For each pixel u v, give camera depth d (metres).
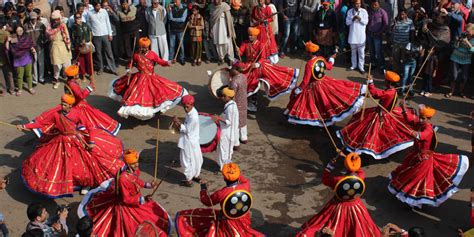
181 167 10.64
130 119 12.93
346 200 8.17
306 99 11.96
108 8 15.45
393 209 9.81
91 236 7.45
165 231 8.65
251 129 12.60
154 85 12.13
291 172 10.92
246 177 10.72
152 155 11.44
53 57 14.30
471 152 11.22
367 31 15.48
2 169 10.86
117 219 8.48
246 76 12.80
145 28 15.88
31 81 14.14
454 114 13.22
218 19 15.60
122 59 16.45
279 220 9.48
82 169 9.87
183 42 16.20
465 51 13.57
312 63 11.70
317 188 10.42
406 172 9.59
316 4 16.22
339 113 11.73
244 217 8.15
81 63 14.68
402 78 14.28
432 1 16.14
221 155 10.58
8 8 14.12
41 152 9.90
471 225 9.26
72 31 14.41
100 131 10.73
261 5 14.99
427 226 9.35
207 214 8.33
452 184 9.30
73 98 9.86
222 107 13.57
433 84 14.52
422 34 13.90
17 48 13.62
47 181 9.68
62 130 9.77
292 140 12.13
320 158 11.43
